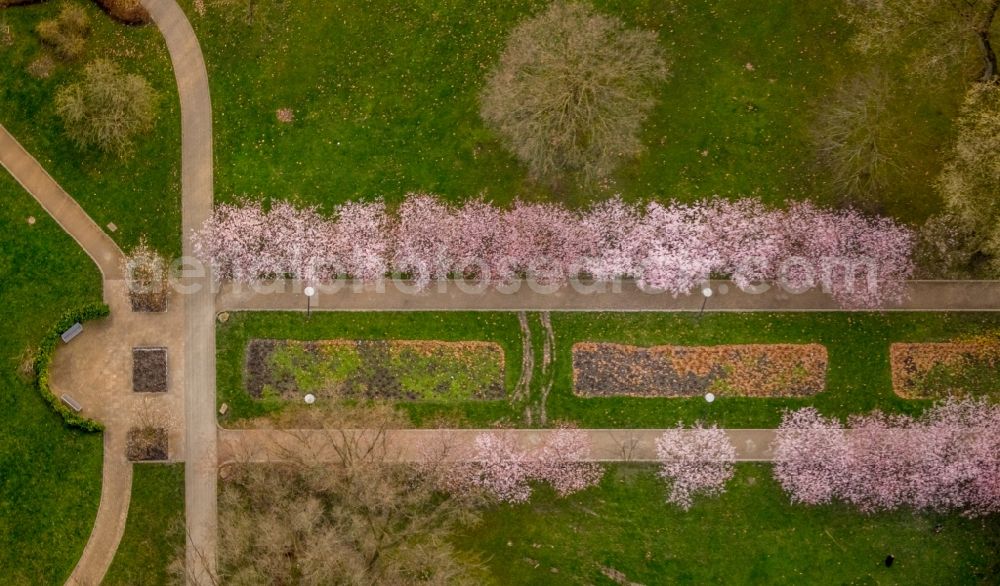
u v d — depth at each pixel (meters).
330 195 41.97
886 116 40.97
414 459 41.06
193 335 41.88
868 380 40.56
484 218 41.47
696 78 41.62
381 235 41.69
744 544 40.19
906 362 40.53
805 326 40.78
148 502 41.53
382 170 41.97
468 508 40.66
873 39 39.84
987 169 35.34
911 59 41.12
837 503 40.16
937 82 40.81
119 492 41.62
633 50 38.97
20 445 42.00
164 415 41.69
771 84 41.38
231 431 41.47
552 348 41.25
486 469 40.84
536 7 42.00
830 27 41.44
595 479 40.69
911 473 39.97
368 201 41.84
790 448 40.31
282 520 37.31
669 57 41.72
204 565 38.25
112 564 41.41
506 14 42.09
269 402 41.44
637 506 40.53
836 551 39.94
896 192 40.72
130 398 41.84
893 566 39.78
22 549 41.66
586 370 41.12
